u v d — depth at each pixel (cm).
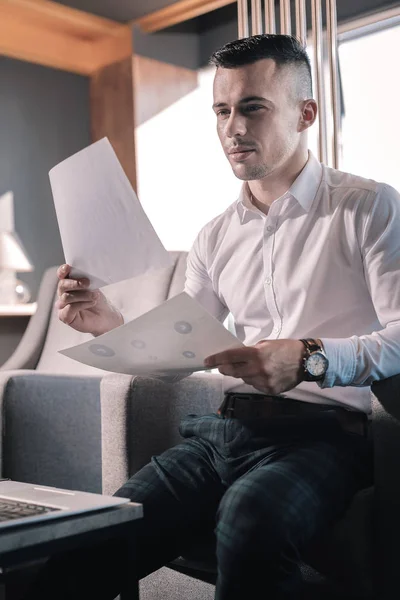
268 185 134
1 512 82
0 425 182
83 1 369
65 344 243
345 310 127
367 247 124
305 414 117
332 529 113
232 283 142
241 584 97
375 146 349
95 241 120
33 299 369
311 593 115
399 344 115
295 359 109
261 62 125
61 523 80
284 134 127
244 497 100
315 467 108
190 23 422
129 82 393
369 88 352
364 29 352
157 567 117
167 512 116
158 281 220
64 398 193
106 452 142
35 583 104
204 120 430
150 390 142
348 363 112
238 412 122
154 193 400
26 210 372
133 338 104
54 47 388
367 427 122
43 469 188
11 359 247
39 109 384
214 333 100
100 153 115
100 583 104
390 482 110
